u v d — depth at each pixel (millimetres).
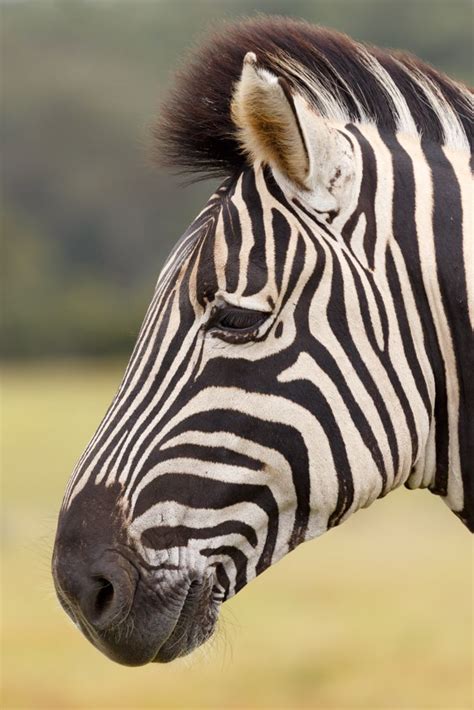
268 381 9828
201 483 9773
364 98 10883
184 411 9836
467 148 10859
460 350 10266
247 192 10180
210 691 30156
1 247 181375
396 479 10148
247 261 9945
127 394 10102
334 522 10031
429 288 10242
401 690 29281
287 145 9836
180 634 9867
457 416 10312
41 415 103188
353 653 32656
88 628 9906
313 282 9961
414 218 10328
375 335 10031
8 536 52156
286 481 9859
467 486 10398
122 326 164000
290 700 29328
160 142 10992
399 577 44625
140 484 9797
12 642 35250
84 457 10109
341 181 10164
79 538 9812
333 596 41125
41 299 174000
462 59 189125
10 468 72438
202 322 9945
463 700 28422
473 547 51594
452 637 34312
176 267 10281
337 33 11172
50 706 28859
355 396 9906
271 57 10758
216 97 10617
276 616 38031
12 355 163875
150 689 30562
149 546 9742
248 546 9906
